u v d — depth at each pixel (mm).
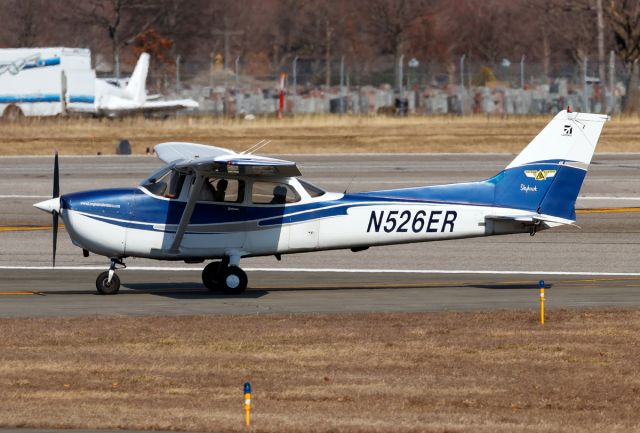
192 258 60875
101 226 59750
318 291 63031
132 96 195250
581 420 35438
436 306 56469
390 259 75875
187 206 59406
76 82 187875
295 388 39312
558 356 44688
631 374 41812
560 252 78250
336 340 47438
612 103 189750
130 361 43312
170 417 35031
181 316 53031
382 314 53656
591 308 55375
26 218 92125
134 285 65250
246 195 61031
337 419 34938
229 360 43656
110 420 34625
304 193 61969
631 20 190500
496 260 75375
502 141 153125
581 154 63906
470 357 44438
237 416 35219
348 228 62438
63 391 38594
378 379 40812
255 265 73875
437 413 36062
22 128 166000
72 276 69000
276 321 51719
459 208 63281
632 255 77250
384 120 176375
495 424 34656
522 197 63906
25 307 55750
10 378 40344
